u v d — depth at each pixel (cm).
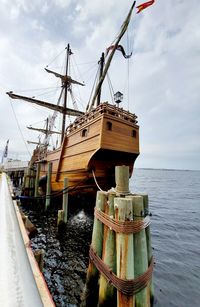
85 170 1166
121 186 438
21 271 132
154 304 584
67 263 799
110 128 1108
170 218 1795
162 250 1030
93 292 470
